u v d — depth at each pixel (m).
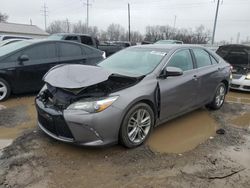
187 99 4.56
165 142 3.95
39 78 6.29
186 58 4.67
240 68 8.16
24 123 4.48
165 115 4.18
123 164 3.26
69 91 3.37
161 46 4.74
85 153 3.47
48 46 6.46
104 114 3.21
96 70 3.70
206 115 5.33
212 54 5.48
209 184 2.94
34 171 3.03
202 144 3.94
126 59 4.57
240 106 6.23
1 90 5.79
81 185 2.83
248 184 2.97
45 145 3.65
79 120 3.15
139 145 3.76
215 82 5.34
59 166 3.16
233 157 3.57
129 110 3.48
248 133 4.48
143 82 3.73
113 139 3.40
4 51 6.07
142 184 2.89
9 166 3.10
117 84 3.62
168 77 4.12
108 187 2.82
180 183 2.93
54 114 3.30
